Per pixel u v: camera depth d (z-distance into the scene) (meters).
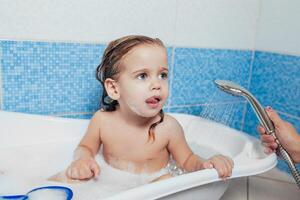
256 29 1.11
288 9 0.99
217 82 0.74
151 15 0.92
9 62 0.78
